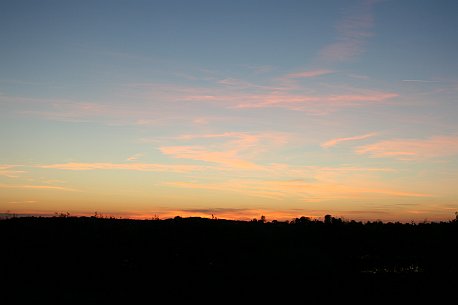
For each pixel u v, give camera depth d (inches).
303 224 1996.8
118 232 1653.5
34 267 1255.5
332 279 1241.4
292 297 1077.8
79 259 1360.7
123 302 1003.9
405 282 1202.0
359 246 1662.2
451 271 1322.6
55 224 1685.5
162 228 1753.2
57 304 955.3
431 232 1841.8
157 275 1259.8
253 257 1471.5
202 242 1617.9
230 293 1106.7
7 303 945.5
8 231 1546.5
